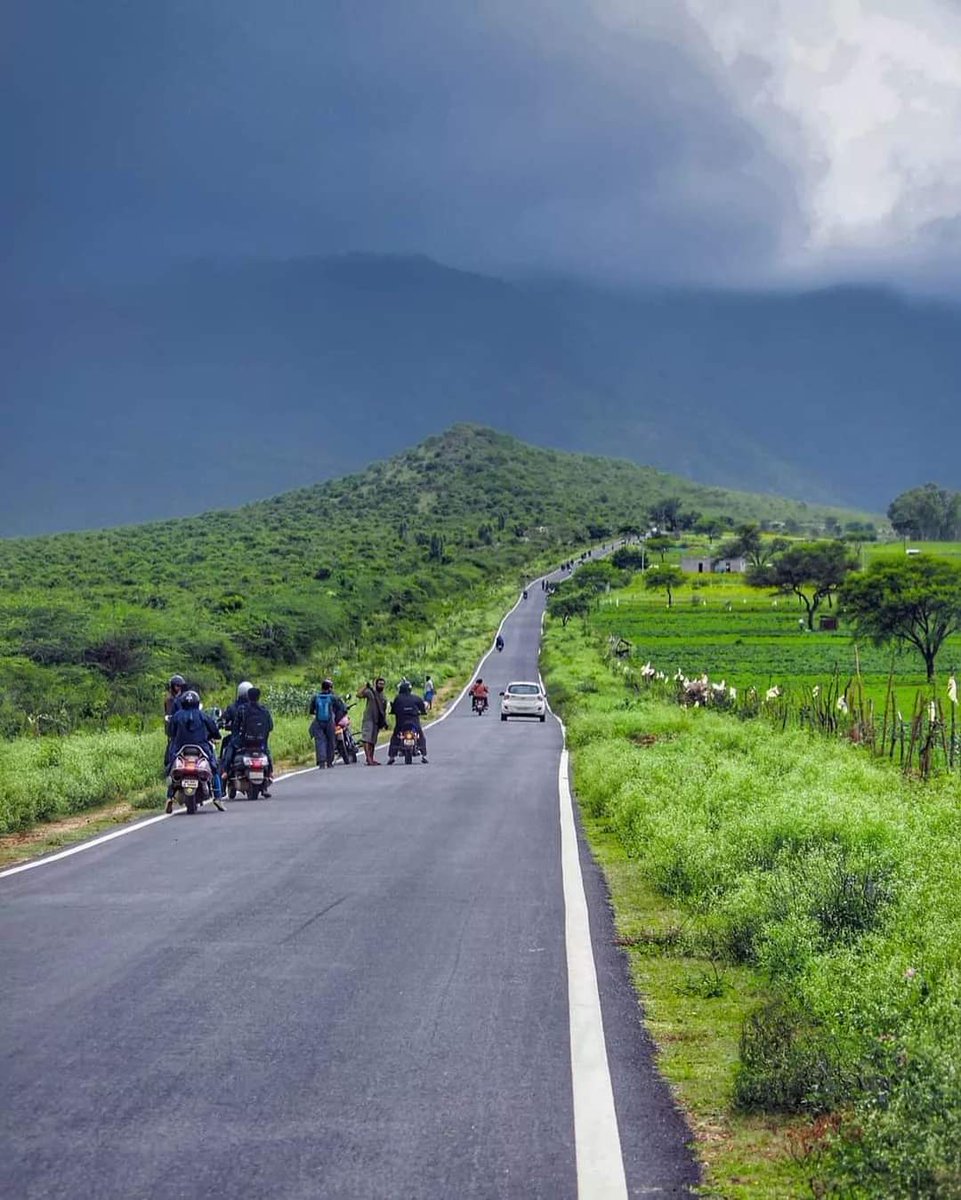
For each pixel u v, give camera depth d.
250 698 21.84
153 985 8.46
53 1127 5.83
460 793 22.12
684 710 41.66
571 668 81.25
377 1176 5.30
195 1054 6.95
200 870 13.40
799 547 142.25
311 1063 6.82
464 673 92.00
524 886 12.45
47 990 8.32
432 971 8.94
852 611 89.31
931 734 23.20
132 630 74.56
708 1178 5.39
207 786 19.56
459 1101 6.26
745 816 13.16
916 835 11.73
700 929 10.09
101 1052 6.98
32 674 60.66
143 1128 5.82
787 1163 5.56
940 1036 6.12
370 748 29.77
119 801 21.81
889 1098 5.45
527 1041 7.31
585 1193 5.18
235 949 9.57
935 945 7.61
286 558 180.88
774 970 8.67
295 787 23.58
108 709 54.44
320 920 10.69
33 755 23.61
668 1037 7.56
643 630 130.50
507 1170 5.40
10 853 15.52
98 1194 5.07
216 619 94.81
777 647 110.56
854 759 23.47
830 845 10.95
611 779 19.14
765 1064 6.42
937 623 87.25
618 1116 6.11
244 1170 5.34
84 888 12.34
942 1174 4.75
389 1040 7.27
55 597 113.44
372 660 93.56
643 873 13.17
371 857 14.34
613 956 9.62
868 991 6.99
